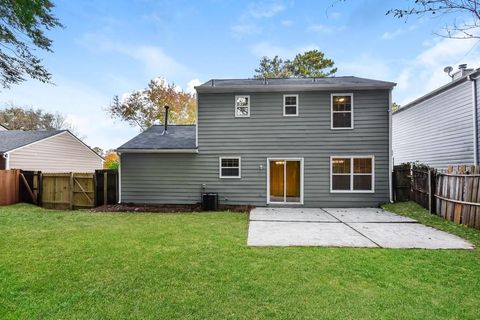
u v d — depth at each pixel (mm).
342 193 10805
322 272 3971
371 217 8547
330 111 10883
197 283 3596
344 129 10836
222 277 3789
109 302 3094
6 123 32500
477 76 10133
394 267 4160
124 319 2764
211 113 11227
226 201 11164
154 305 3035
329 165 10859
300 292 3354
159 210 10141
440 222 7262
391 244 5445
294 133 10992
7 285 3494
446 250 4996
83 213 9398
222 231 6574
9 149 14344
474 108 10305
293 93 11023
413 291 3379
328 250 5027
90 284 3551
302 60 27422
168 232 6426
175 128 14031
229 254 4785
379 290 3412
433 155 13078
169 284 3562
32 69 7652
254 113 11117
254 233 6395
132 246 5254
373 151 10711
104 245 5312
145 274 3883
